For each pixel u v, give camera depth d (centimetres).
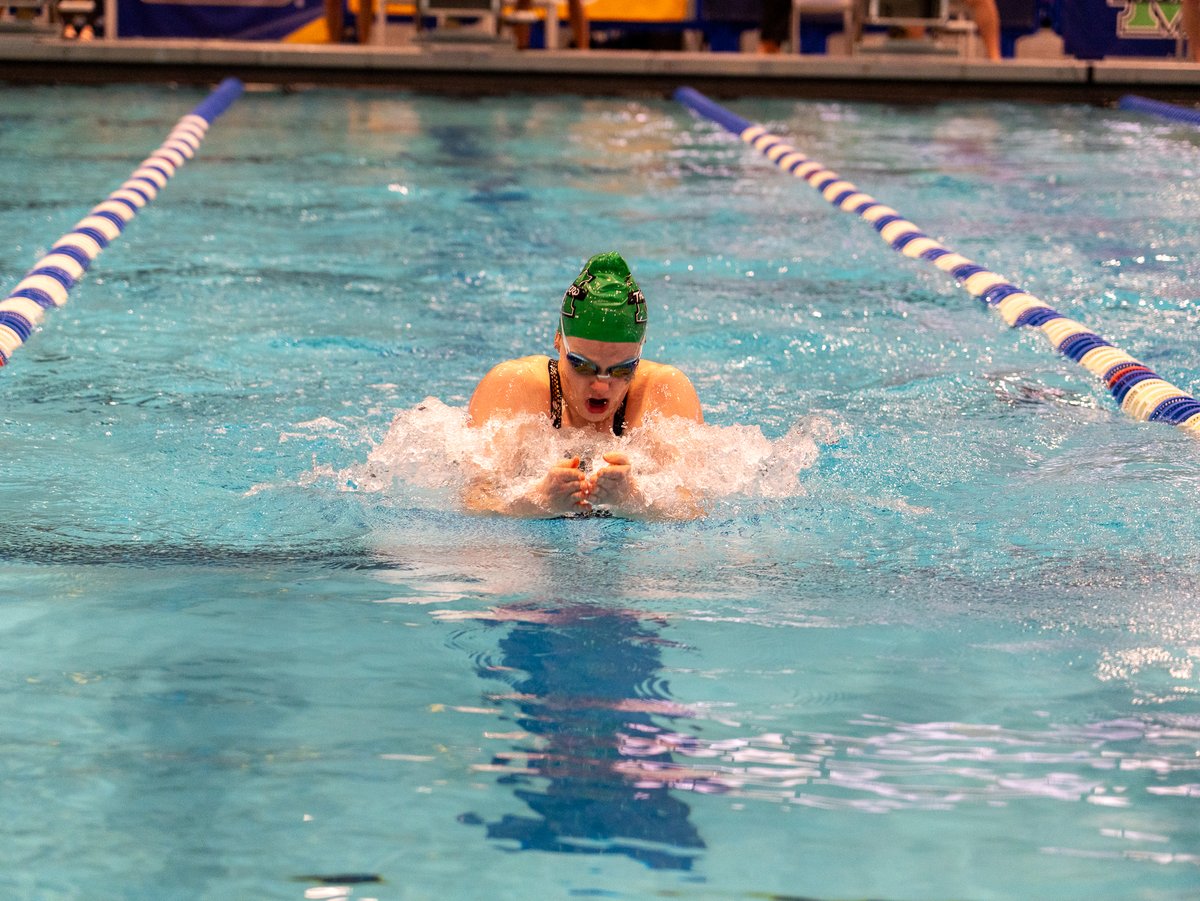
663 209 967
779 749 251
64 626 309
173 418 492
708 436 438
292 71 1652
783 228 907
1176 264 792
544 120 1455
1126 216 945
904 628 314
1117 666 292
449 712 265
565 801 231
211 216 904
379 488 418
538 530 385
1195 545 373
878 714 267
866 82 1678
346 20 1891
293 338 613
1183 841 219
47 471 431
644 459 419
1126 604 330
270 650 296
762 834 220
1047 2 1902
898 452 462
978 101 1666
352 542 373
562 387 431
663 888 205
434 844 217
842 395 536
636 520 394
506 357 587
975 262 797
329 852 214
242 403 512
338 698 271
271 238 838
